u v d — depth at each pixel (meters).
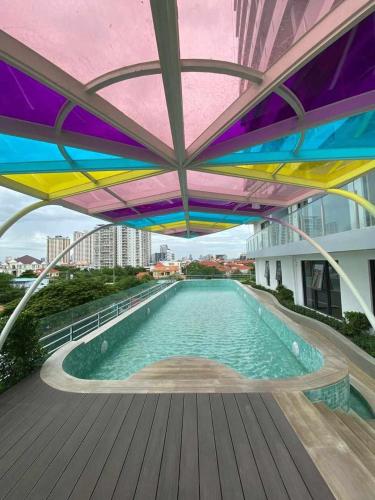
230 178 6.27
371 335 6.66
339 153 4.44
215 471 2.37
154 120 3.57
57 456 2.62
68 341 6.83
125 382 4.17
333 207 7.78
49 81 2.41
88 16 2.17
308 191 6.75
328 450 2.61
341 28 2.05
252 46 2.62
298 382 4.02
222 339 9.16
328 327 7.48
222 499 2.10
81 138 3.57
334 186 5.60
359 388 4.88
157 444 2.75
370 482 2.23
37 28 2.26
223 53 2.77
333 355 5.02
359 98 3.12
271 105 3.24
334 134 4.12
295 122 3.49
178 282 25.91
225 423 3.07
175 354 7.79
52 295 16.80
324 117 3.30
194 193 7.02
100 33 2.31
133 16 2.19
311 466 2.40
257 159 4.50
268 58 2.67
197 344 8.69
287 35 2.47
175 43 2.04
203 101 3.47
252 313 13.74
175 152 3.94
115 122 3.13
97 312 8.62
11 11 2.14
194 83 3.17
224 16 2.39
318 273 10.20
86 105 2.79
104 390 3.94
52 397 3.79
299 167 5.21
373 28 2.21
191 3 2.24
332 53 2.48
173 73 2.32
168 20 1.84
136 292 13.29
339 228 7.50
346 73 2.74
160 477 2.32
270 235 14.68
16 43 2.17
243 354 7.60
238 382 4.07
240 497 2.11
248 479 2.27
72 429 3.04
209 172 4.94
